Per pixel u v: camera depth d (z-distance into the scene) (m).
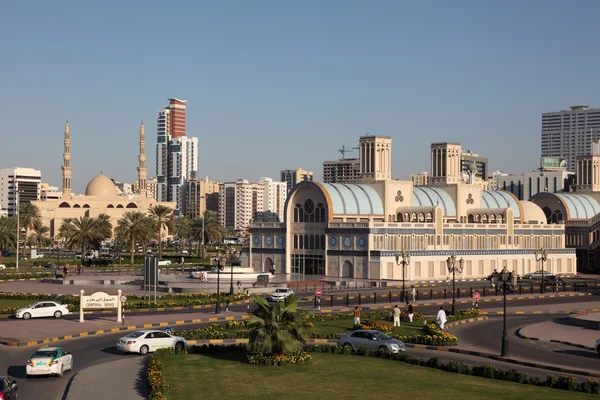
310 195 152.88
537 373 54.00
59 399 46.75
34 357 53.22
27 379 52.81
